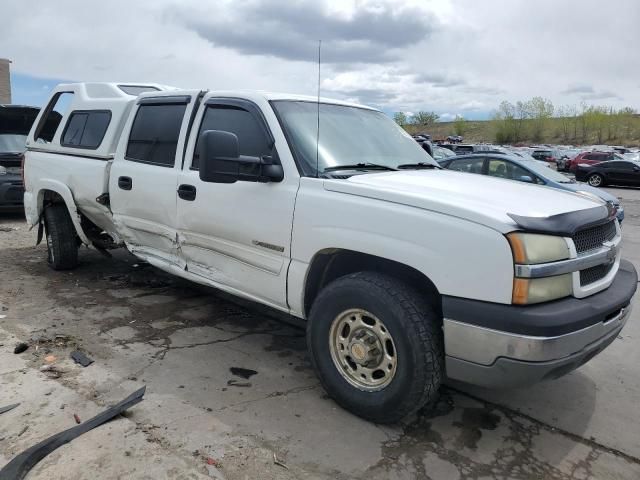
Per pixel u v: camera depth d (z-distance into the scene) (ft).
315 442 9.68
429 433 10.19
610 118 262.88
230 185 12.33
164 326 15.06
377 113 15.16
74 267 20.43
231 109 13.03
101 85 18.80
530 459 9.54
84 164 17.30
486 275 8.67
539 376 8.70
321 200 10.62
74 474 8.43
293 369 12.66
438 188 10.33
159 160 14.75
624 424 10.89
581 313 8.84
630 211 51.55
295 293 11.32
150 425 9.91
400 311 9.45
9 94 92.43
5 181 30.71
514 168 34.86
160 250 15.24
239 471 8.75
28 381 11.43
